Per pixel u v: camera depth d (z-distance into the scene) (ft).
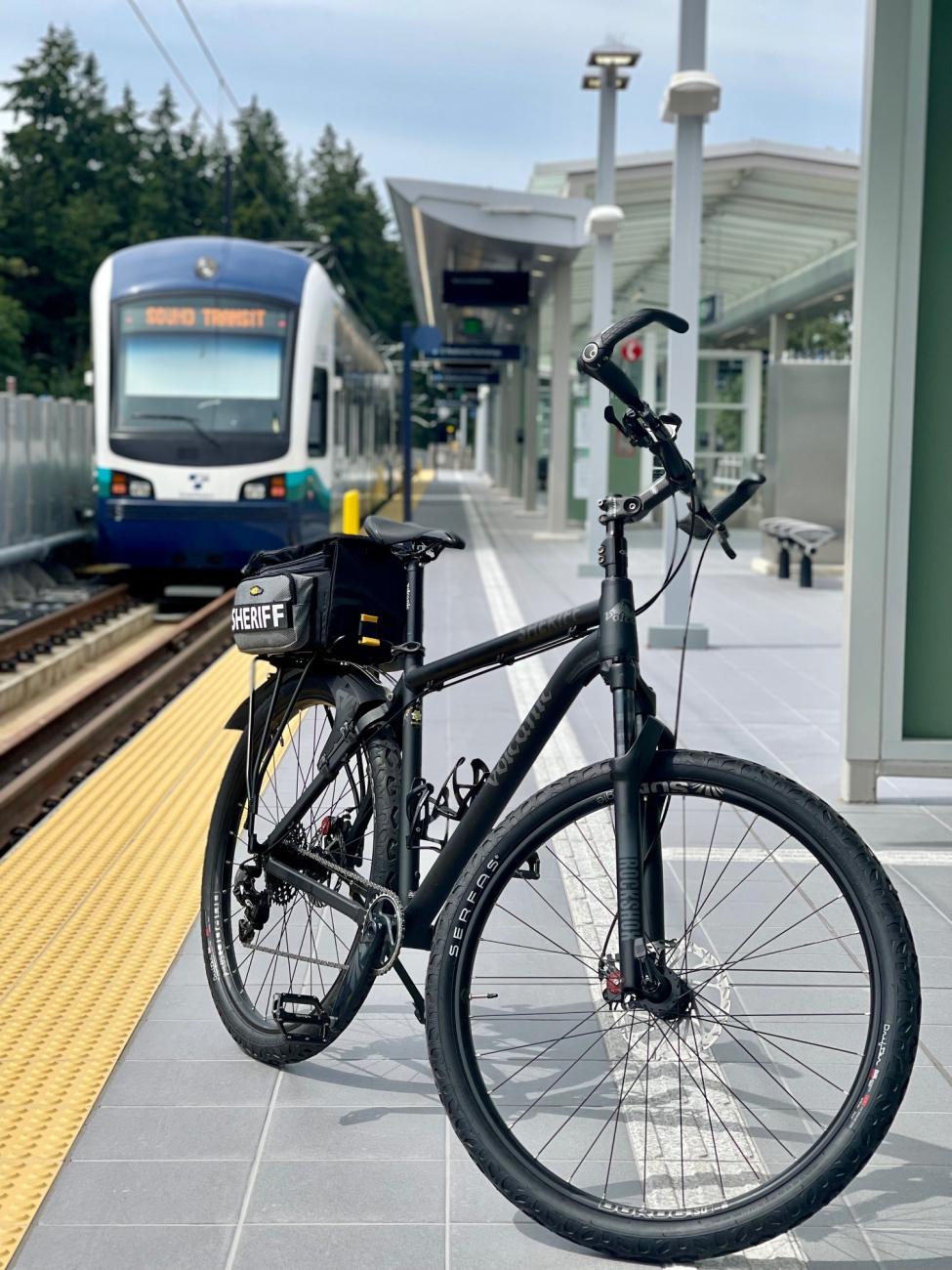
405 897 10.92
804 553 53.36
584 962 11.84
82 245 236.63
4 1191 9.83
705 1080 10.55
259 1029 11.94
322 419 55.36
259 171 276.82
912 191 19.94
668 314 9.41
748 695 30.60
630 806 9.10
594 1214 8.91
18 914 16.08
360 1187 9.91
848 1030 10.50
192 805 21.08
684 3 35.58
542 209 67.36
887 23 19.77
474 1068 9.37
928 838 19.20
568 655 9.81
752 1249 9.08
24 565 53.01
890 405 20.25
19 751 25.99
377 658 11.87
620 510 9.51
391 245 299.79
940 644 20.92
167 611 54.19
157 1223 9.42
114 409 52.44
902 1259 8.95
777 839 10.44
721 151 60.08
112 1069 11.88
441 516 105.81
